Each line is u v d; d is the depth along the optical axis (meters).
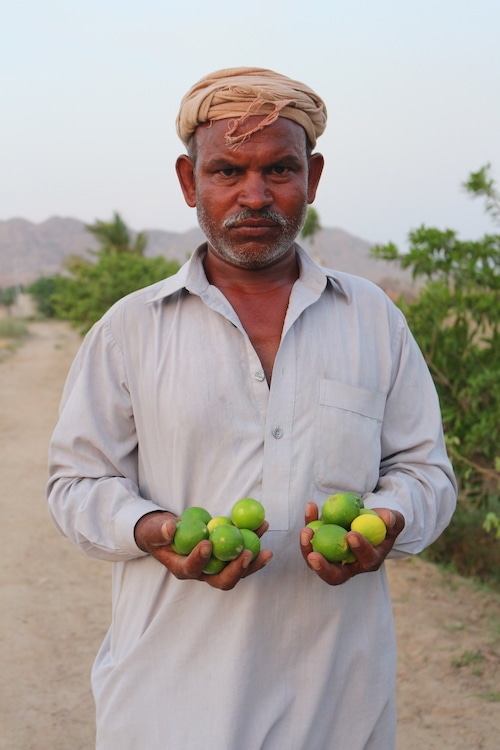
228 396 1.92
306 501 1.93
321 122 2.03
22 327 30.86
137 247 42.72
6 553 6.29
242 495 1.90
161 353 1.97
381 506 1.92
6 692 4.23
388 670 2.05
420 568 5.75
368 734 2.02
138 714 1.91
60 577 5.81
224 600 1.90
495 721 3.79
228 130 1.89
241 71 1.95
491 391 4.94
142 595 1.98
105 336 2.01
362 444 1.99
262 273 2.04
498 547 5.87
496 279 5.22
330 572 1.74
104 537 1.93
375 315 2.09
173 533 1.74
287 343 1.96
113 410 2.01
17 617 5.11
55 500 2.02
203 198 1.96
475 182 5.08
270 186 1.93
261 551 1.74
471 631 4.70
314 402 1.95
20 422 12.02
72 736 3.86
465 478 5.16
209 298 1.97
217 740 1.85
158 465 1.99
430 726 3.76
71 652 4.68
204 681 1.89
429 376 2.18
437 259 5.33
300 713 1.93
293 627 1.94
